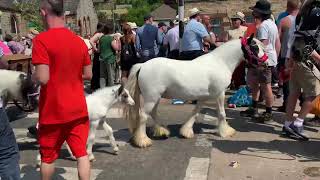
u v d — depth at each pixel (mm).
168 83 6695
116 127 8031
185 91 6773
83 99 4320
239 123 8102
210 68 6871
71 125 4270
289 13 9039
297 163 5969
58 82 4125
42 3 4172
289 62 6914
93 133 6109
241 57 7012
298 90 6961
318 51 6312
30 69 9281
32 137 7453
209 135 7359
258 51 7000
